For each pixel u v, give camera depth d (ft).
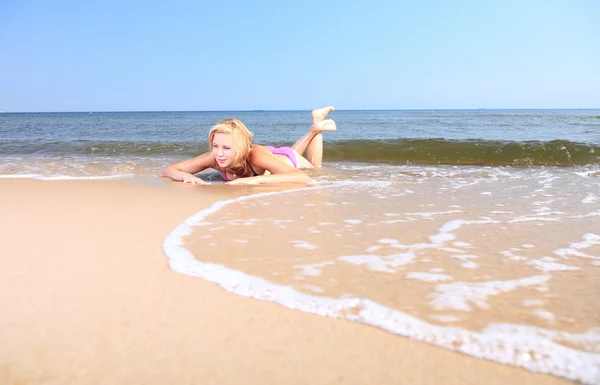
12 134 45.65
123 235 7.37
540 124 54.60
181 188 12.73
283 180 13.88
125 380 3.30
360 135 38.88
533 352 3.68
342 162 21.85
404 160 22.40
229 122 14.26
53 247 6.64
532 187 12.93
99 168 18.16
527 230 7.77
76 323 4.18
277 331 4.06
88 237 7.23
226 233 7.54
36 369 3.43
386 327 4.14
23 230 7.68
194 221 8.44
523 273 5.57
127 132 48.24
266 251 6.49
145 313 4.40
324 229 7.84
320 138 19.52
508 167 19.27
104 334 3.98
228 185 13.42
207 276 5.45
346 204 10.24
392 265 5.88
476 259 6.14
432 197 11.20
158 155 24.59
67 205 10.00
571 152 22.11
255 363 3.54
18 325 4.13
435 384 3.28
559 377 3.34
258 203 10.35
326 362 3.56
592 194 11.64
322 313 4.43
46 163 20.11
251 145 14.98
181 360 3.57
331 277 5.42
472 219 8.66
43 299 4.74
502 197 11.19
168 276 5.44
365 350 3.75
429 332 4.03
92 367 3.46
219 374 3.39
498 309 4.50
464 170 17.95
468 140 26.16
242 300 4.74
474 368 3.47
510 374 3.39
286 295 4.87
